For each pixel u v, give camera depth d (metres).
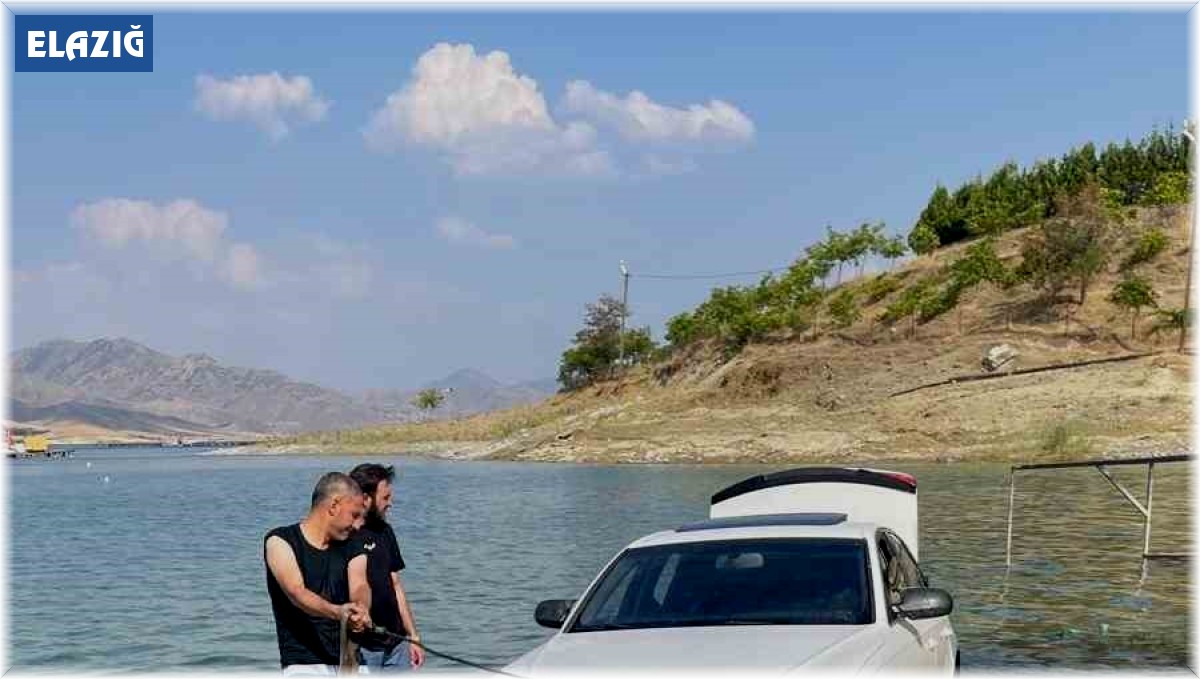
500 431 106.81
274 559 8.57
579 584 22.22
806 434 69.88
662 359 114.62
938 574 21.66
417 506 43.06
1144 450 57.47
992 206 118.81
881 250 108.62
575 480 56.47
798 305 99.25
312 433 149.00
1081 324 82.19
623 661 7.96
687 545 9.59
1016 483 43.69
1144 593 19.09
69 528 39.44
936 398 71.44
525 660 8.34
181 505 50.69
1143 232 94.44
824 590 8.88
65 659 16.56
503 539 30.89
